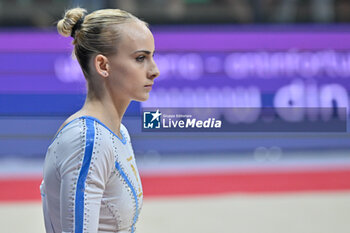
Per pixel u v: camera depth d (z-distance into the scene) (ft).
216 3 62.28
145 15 61.82
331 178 52.85
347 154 59.21
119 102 13.62
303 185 50.78
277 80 60.80
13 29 59.82
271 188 49.90
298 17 63.05
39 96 59.26
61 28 13.66
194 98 59.62
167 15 61.87
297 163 57.62
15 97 59.06
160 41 60.39
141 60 13.29
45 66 59.41
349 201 45.85
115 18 13.12
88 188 12.24
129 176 13.42
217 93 60.08
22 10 60.49
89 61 13.34
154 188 49.96
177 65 59.82
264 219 41.34
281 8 63.00
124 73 13.10
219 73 60.54
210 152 59.31
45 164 13.28
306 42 61.93
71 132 12.56
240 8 62.69
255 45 61.52
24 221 39.99
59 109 59.41
